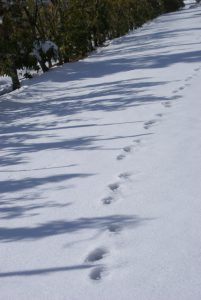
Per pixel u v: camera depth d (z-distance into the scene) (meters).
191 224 3.36
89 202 4.04
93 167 4.93
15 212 4.11
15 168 5.38
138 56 14.47
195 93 7.64
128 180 4.39
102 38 25.86
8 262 3.24
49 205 4.13
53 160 5.43
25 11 15.78
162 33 22.88
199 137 5.30
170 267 2.88
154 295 2.63
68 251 3.27
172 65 11.30
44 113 8.45
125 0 31.47
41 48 15.66
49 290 2.83
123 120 6.70
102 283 2.82
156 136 5.63
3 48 13.38
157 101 7.52
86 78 12.00
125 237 3.33
